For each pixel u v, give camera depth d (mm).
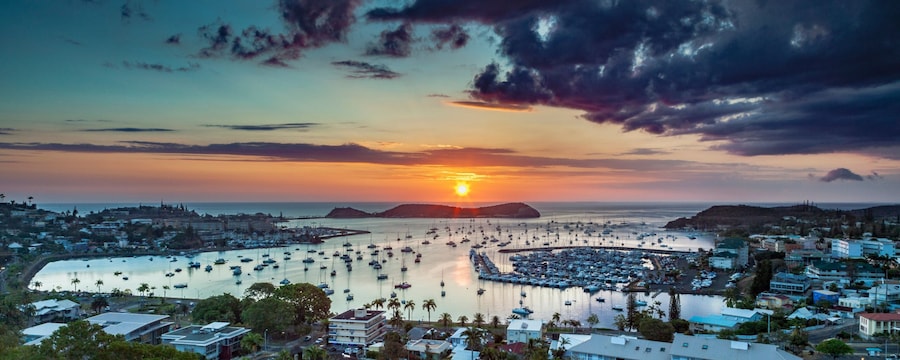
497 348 197125
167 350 140250
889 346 190125
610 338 171875
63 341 130500
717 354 154000
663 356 159875
